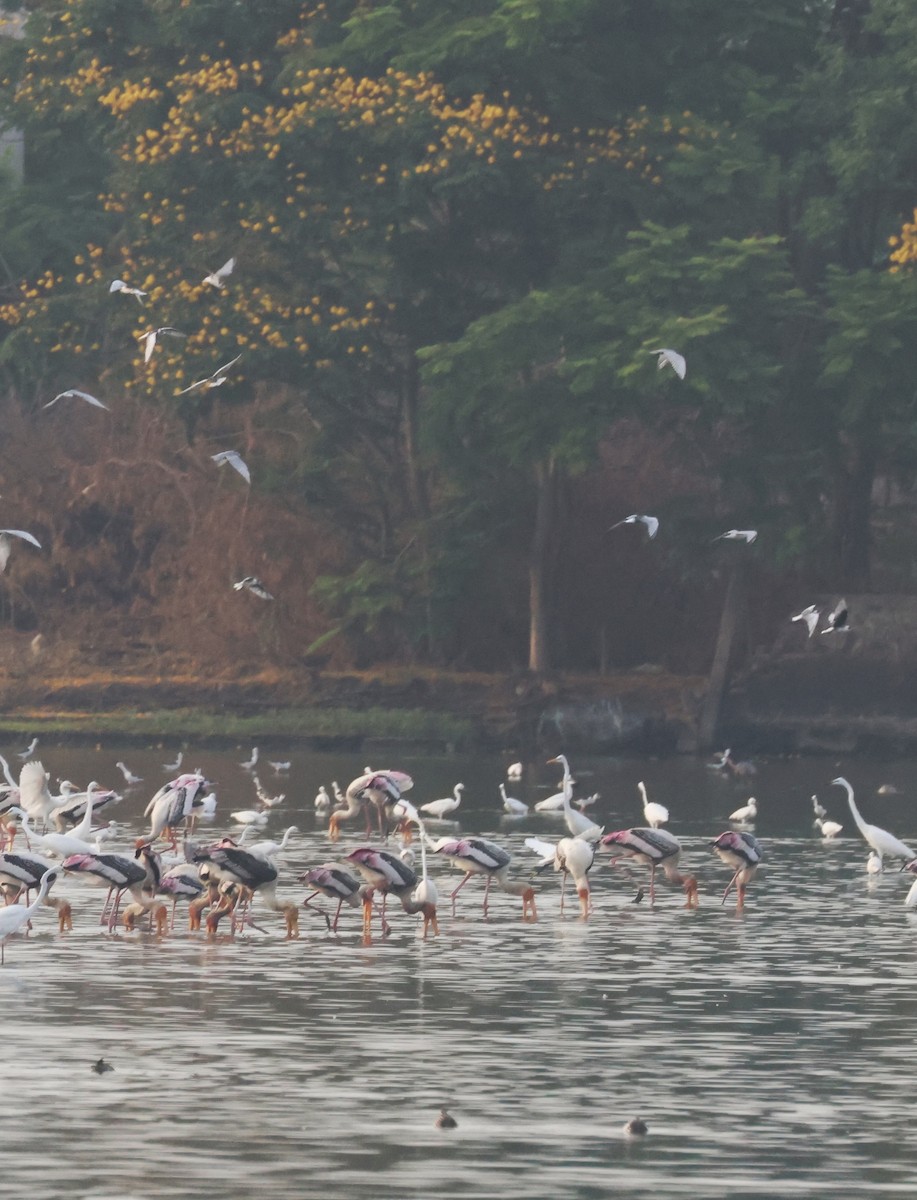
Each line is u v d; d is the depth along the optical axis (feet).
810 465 191.42
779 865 113.70
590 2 183.32
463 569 207.62
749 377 176.14
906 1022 66.64
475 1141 50.98
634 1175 48.24
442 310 203.92
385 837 124.88
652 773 176.24
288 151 193.98
